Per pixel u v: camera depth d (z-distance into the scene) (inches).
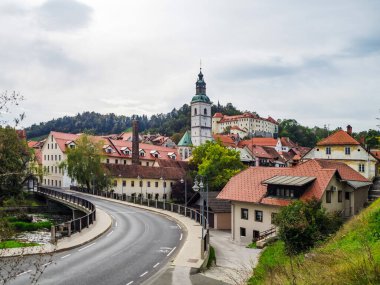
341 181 1497.3
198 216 1633.9
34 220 2148.1
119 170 3275.1
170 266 902.4
